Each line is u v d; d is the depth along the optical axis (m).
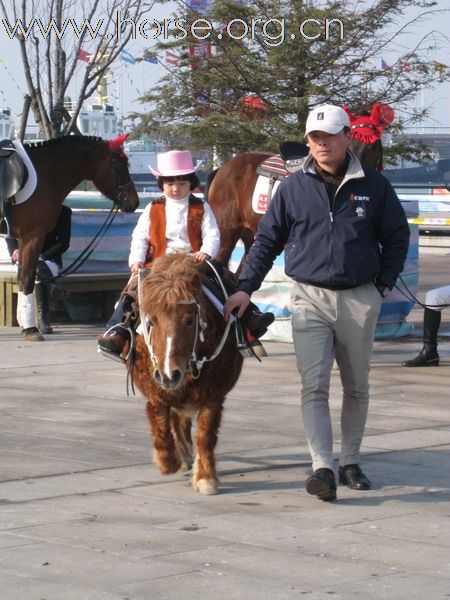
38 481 7.67
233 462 8.30
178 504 7.12
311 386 7.21
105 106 41.66
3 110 40.88
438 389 11.46
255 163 13.67
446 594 5.43
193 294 6.73
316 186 7.19
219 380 7.30
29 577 5.67
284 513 6.91
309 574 5.73
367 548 6.18
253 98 24.31
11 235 14.41
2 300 16.12
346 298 7.17
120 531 6.50
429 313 12.83
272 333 14.55
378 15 24.02
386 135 25.47
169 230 7.98
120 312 7.60
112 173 14.83
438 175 39.22
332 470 7.16
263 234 7.41
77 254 16.78
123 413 10.09
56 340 14.79
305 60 23.92
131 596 5.41
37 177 14.26
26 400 10.69
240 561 5.94
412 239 15.01
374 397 11.02
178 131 23.94
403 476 7.88
